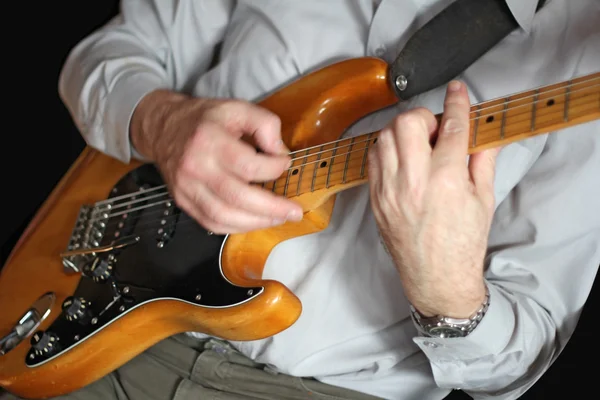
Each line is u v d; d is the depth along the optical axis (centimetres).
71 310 117
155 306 114
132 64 125
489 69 112
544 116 96
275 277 118
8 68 178
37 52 179
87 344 117
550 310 111
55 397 121
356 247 115
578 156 108
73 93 128
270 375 120
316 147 107
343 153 105
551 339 112
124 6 131
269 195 104
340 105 112
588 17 109
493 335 107
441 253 98
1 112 175
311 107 112
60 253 122
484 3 111
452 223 97
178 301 113
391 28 114
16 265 125
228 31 126
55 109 176
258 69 120
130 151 122
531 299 111
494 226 113
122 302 117
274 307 108
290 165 107
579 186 108
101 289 118
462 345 108
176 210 117
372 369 118
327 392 119
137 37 129
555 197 109
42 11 181
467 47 111
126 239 118
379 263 114
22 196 171
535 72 110
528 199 110
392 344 117
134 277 117
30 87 177
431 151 96
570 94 95
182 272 114
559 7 110
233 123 107
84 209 124
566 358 126
